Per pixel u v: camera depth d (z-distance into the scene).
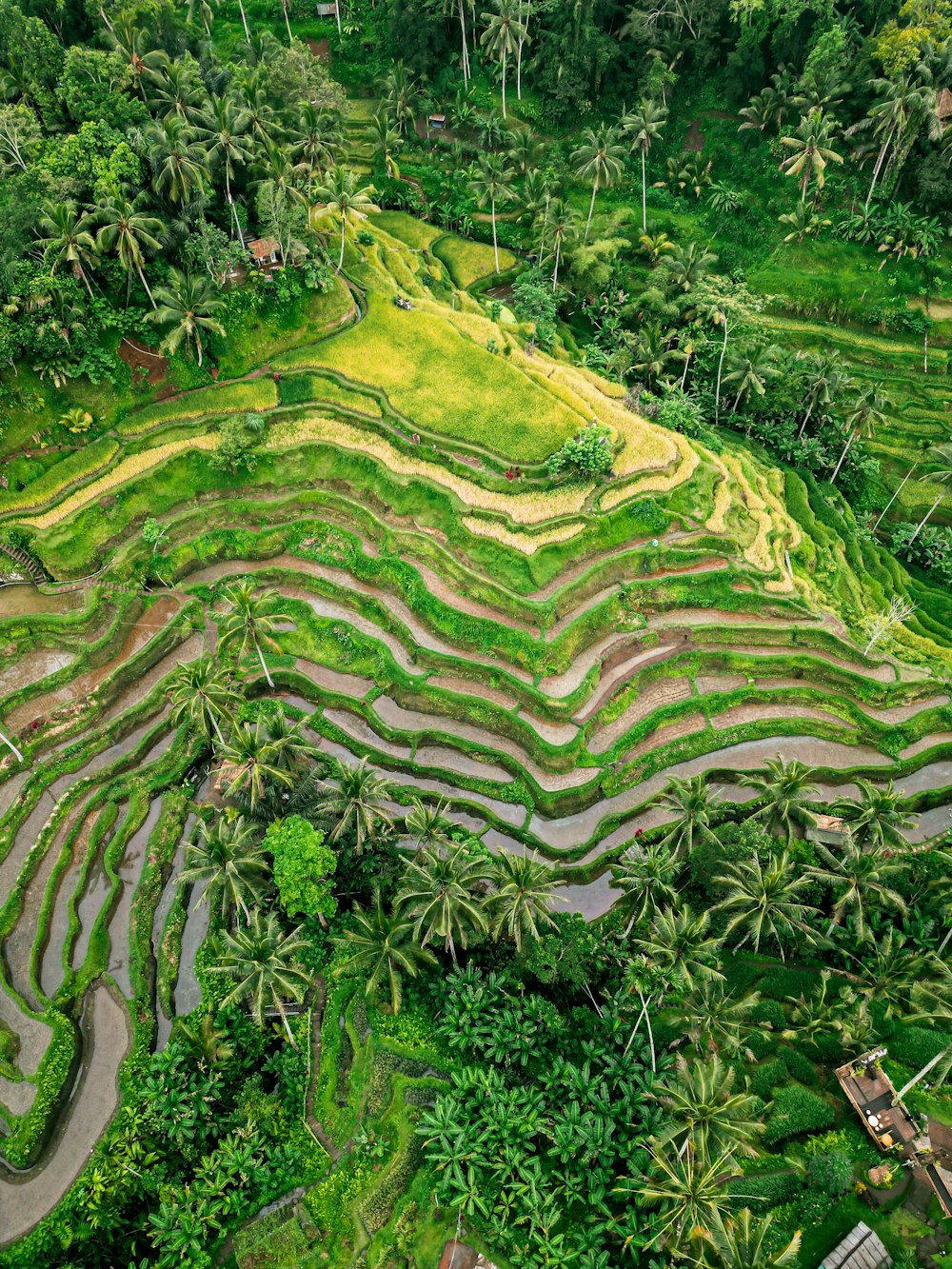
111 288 61.81
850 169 84.75
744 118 88.31
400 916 41.81
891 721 57.72
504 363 68.94
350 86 95.62
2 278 56.31
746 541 63.59
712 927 46.88
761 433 76.31
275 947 39.12
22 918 46.88
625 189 89.50
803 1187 37.69
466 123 90.94
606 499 62.69
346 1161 39.28
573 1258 35.59
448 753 55.88
